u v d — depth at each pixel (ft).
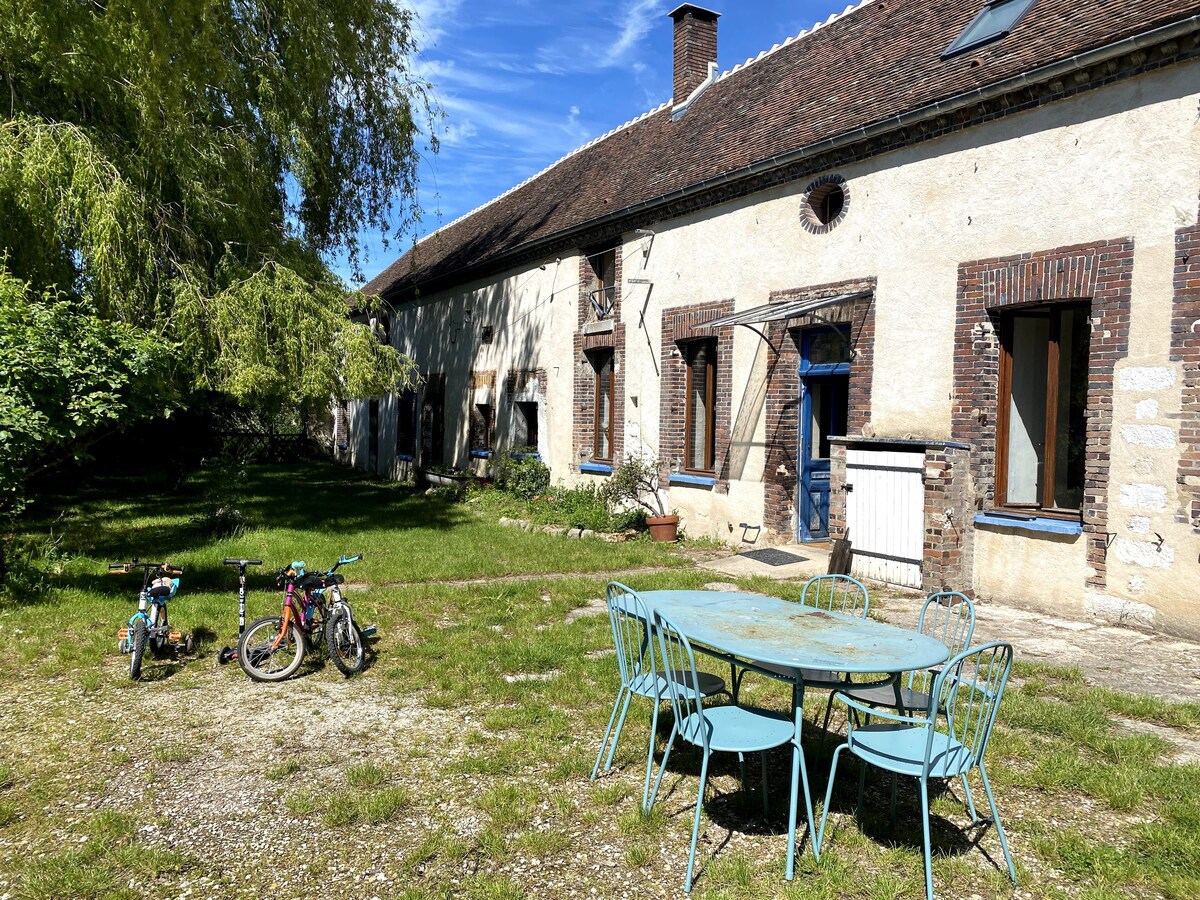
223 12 35.35
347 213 47.47
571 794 12.44
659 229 39.58
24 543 32.12
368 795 12.32
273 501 53.26
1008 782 12.76
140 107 30.63
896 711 13.14
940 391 26.16
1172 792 12.14
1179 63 20.25
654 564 31.91
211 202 33.30
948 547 25.18
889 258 27.86
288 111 39.11
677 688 12.17
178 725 15.30
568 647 19.88
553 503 44.37
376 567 30.19
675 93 50.39
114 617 22.43
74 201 27.32
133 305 29.78
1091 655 19.36
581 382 46.44
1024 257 23.75
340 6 40.14
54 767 13.44
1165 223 20.65
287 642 18.35
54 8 28.27
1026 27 25.94
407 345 72.02
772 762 13.71
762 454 33.86
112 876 10.22
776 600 14.64
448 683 17.40
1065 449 24.27
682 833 11.33
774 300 32.73
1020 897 9.82
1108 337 21.93
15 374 20.58
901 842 11.07
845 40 37.27
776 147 32.42
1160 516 20.94
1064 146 22.80
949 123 25.67
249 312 32.42
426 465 64.64
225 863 10.56
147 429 59.98
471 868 10.43
